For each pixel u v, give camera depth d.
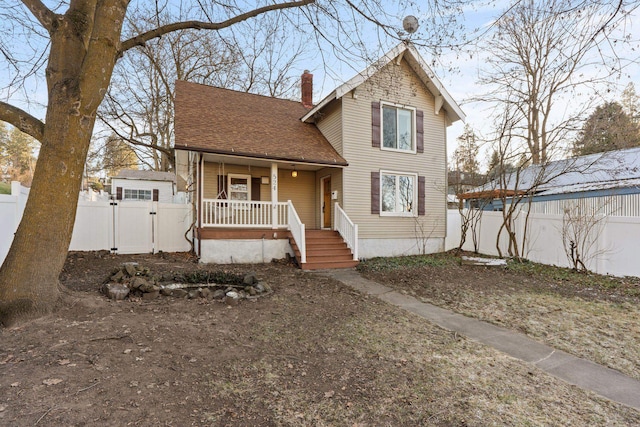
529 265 9.89
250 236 10.11
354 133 11.62
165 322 4.36
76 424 2.27
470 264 9.99
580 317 5.44
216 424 2.44
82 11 4.48
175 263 8.91
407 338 4.45
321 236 10.98
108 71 4.45
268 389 2.99
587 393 3.18
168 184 23.64
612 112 11.31
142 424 2.34
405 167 12.52
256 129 11.52
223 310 5.14
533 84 13.76
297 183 13.00
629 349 4.23
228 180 11.76
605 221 8.73
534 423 2.66
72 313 4.24
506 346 4.31
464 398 3.00
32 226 4.11
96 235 9.91
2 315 3.82
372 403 2.86
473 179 13.31
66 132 4.21
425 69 12.25
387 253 12.07
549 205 13.24
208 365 3.34
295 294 6.42
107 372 2.98
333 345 4.09
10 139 39.38
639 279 7.93
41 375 2.82
